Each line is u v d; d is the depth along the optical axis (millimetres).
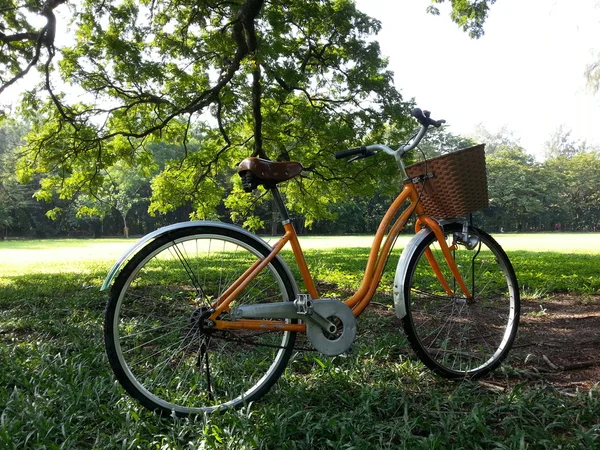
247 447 1821
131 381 2100
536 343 3404
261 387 2346
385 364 2877
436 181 2588
